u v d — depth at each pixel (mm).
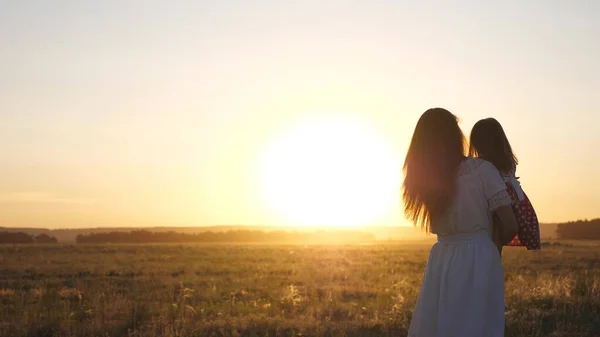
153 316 12609
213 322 11586
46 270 27703
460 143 5148
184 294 16562
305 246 67562
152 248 55156
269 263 32781
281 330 11000
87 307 14469
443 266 5066
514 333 10414
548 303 13336
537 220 5121
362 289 17812
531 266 29125
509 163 5297
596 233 103750
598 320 11500
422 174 5098
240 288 19047
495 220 5148
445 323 4961
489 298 4965
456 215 4992
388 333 10648
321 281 21203
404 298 14805
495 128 5387
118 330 11250
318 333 10562
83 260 35938
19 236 100312
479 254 4957
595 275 20688
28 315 13078
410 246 68125
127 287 20359
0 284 21906
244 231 129250
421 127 5168
